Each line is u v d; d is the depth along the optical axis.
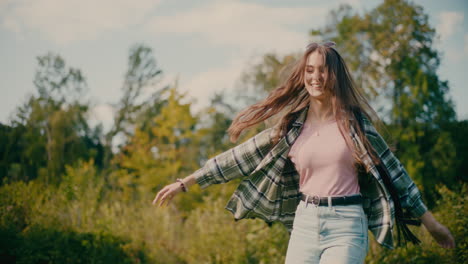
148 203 7.80
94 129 27.80
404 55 9.63
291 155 2.53
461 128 7.66
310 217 2.33
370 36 10.44
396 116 8.86
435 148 7.76
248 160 2.72
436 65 9.33
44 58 25.80
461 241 3.96
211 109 12.52
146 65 29.58
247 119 2.76
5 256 5.76
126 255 6.13
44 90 25.80
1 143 13.59
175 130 12.35
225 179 2.75
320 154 2.33
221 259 5.32
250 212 2.88
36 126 18.02
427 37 9.45
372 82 9.88
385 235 2.39
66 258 5.72
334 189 2.29
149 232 6.58
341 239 2.25
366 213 2.49
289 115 2.57
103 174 11.76
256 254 4.98
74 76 26.47
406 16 9.74
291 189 2.77
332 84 2.36
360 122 2.37
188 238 6.35
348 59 10.76
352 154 2.28
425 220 2.43
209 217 5.88
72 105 26.09
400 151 8.44
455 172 7.28
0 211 6.60
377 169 2.39
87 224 6.55
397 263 4.23
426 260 4.08
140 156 11.83
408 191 2.41
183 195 9.74
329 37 11.77
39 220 6.49
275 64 11.80
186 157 12.25
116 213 7.43
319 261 2.32
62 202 7.06
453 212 4.22
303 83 2.57
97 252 5.91
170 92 12.27
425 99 8.50
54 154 19.30
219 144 16.80
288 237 4.84
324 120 2.46
